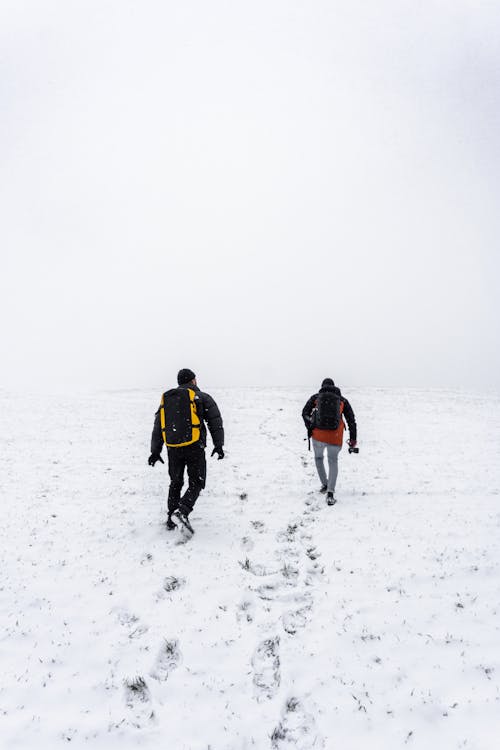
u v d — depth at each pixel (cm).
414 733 323
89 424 1416
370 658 391
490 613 441
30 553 565
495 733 318
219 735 328
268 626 436
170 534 610
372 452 1084
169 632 428
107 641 418
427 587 484
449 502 721
